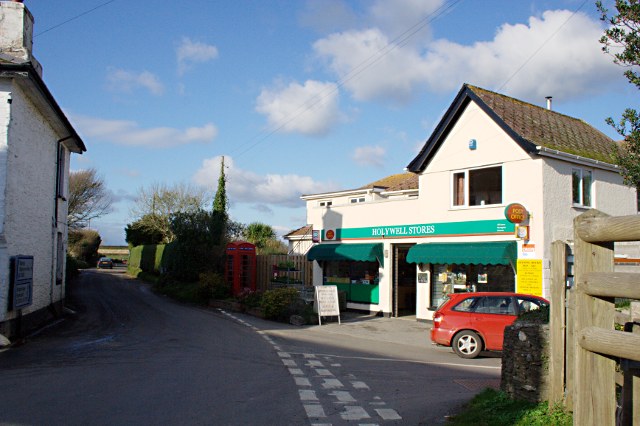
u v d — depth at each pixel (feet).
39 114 53.93
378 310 75.66
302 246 122.93
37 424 22.20
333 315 66.59
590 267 12.80
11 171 45.42
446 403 27.55
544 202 59.06
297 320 64.75
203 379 31.71
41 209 56.08
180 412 24.48
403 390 30.58
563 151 61.00
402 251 78.54
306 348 46.37
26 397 26.68
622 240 11.75
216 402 26.48
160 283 108.58
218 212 106.83
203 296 87.10
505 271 62.54
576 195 63.82
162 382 30.63
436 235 68.69
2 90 44.75
